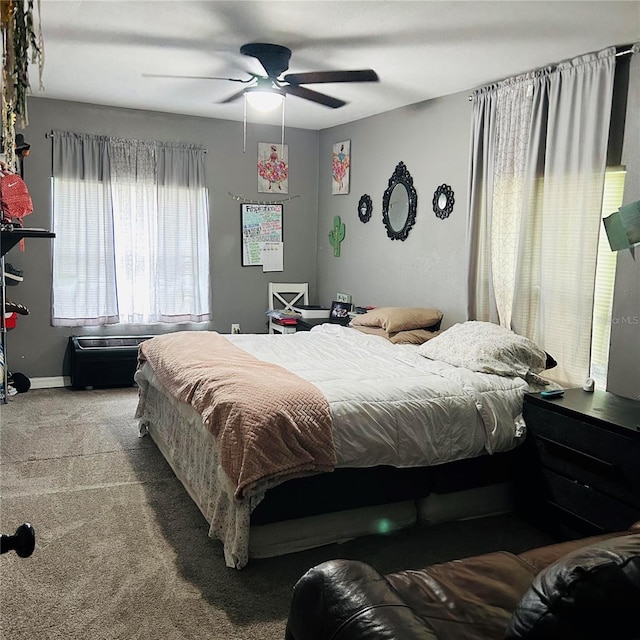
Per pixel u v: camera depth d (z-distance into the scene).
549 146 3.63
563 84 3.54
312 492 2.70
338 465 2.70
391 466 2.88
